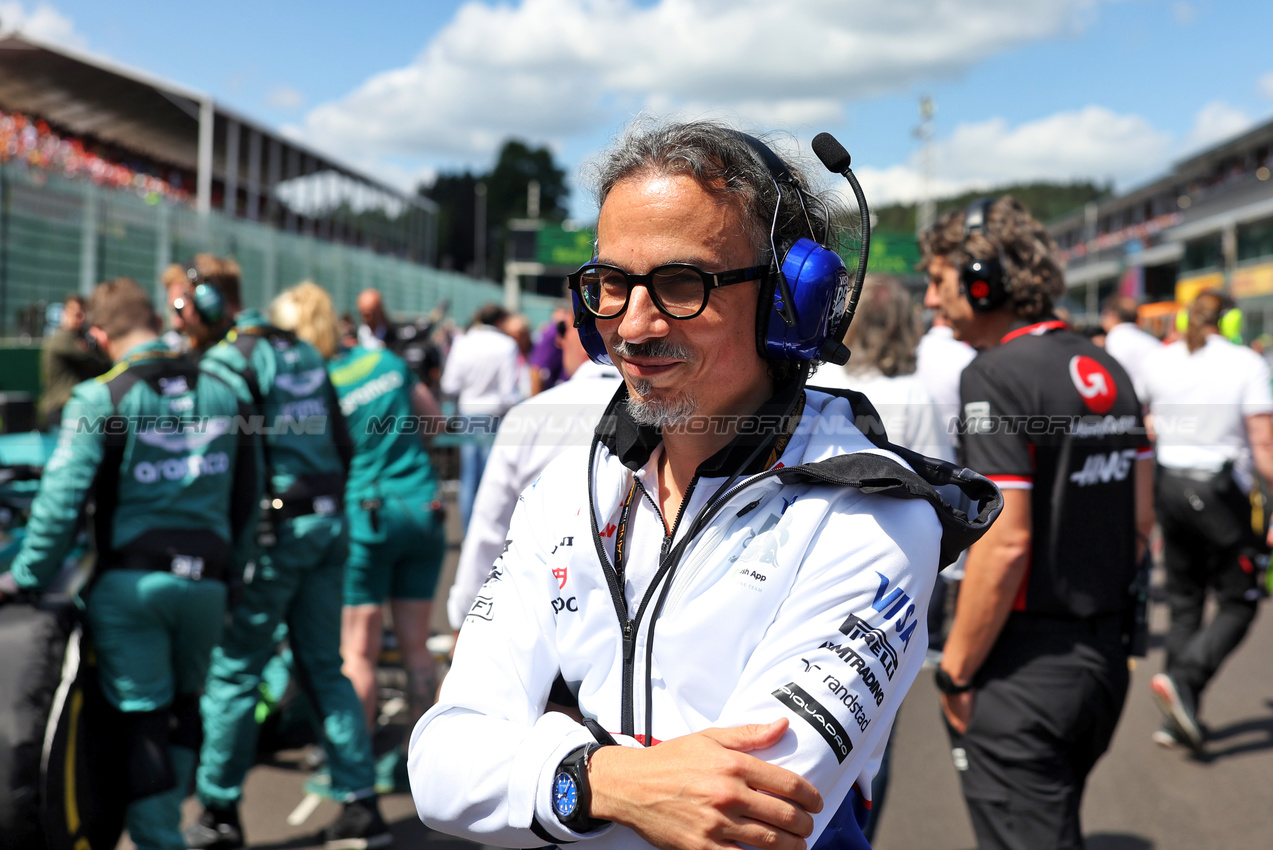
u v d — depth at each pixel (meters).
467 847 3.19
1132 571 1.99
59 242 8.65
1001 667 1.96
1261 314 29.36
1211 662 3.91
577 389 2.27
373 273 18.47
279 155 22.50
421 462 3.69
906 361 2.59
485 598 1.11
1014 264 2.09
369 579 3.60
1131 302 6.44
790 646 0.93
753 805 0.83
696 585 0.98
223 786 3.10
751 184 0.98
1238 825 3.32
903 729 4.26
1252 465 4.03
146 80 16.91
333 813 3.43
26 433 4.04
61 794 2.25
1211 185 46.19
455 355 6.89
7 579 2.46
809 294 1.00
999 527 1.88
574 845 0.93
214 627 2.75
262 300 13.12
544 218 85.75
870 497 0.96
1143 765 3.85
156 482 2.61
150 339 2.79
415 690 3.73
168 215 10.48
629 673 1.00
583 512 1.07
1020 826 1.94
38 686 2.24
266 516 3.09
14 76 16.45
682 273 0.96
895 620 0.94
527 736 0.96
